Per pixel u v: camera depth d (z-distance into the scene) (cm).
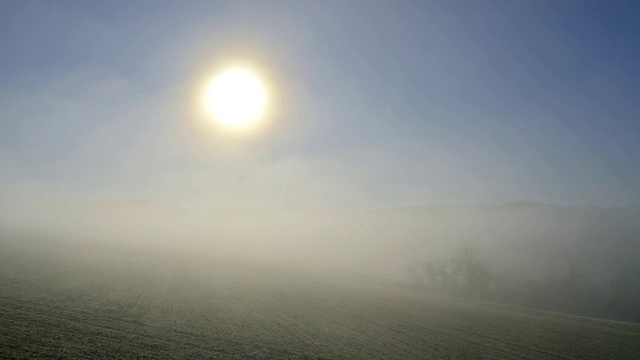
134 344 1856
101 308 2717
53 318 2208
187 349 1884
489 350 2636
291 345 2236
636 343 3316
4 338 1666
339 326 3088
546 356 2586
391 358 2180
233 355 1880
